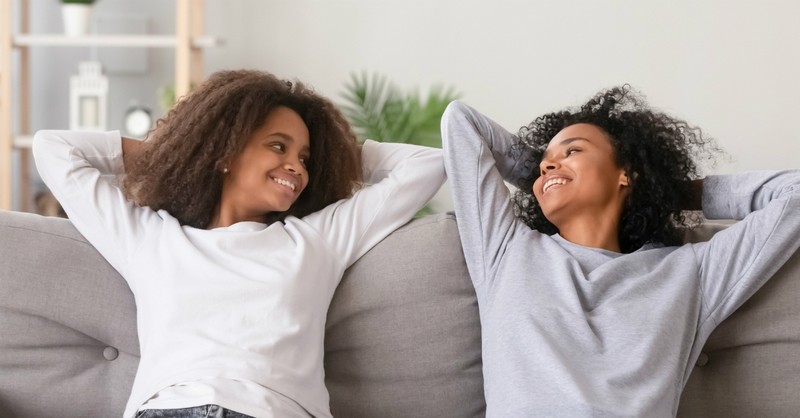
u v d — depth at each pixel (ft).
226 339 5.59
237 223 6.31
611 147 6.50
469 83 14.99
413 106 13.33
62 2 14.48
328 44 15.24
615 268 6.02
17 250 6.14
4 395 6.08
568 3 14.67
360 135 13.38
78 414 6.16
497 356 5.68
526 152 6.91
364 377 6.27
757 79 14.32
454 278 6.38
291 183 6.46
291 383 5.59
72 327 6.18
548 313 5.68
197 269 5.88
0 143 14.10
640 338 5.53
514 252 6.20
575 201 6.35
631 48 14.56
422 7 15.03
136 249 6.11
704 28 14.38
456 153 6.55
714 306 5.92
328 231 6.38
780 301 5.97
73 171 6.34
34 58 15.64
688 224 6.80
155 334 5.71
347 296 6.30
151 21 15.49
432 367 6.26
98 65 14.57
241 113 6.38
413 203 6.64
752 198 6.26
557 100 14.80
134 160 6.59
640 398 5.17
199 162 6.34
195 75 14.52
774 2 14.20
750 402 5.95
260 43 15.33
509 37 14.85
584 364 5.39
